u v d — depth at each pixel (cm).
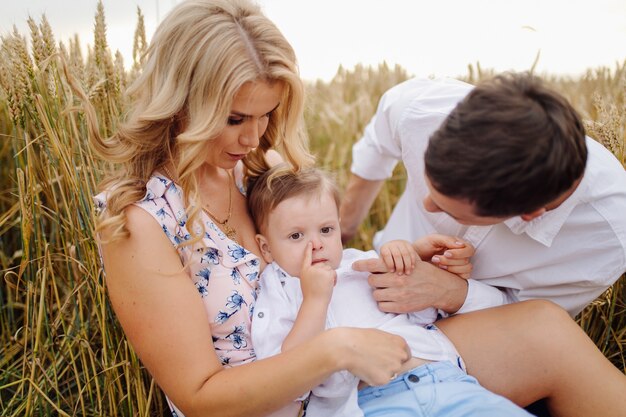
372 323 138
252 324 129
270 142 150
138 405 151
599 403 127
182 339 116
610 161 139
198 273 126
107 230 118
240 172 158
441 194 107
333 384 123
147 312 117
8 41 144
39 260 153
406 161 168
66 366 168
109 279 121
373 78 324
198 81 116
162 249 119
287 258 143
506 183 98
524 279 149
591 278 140
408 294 139
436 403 116
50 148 153
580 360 129
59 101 151
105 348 149
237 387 112
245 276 133
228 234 142
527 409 152
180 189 127
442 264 145
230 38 114
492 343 136
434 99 159
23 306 174
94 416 154
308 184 146
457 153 100
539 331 133
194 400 115
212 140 123
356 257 163
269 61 118
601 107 169
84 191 154
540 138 96
